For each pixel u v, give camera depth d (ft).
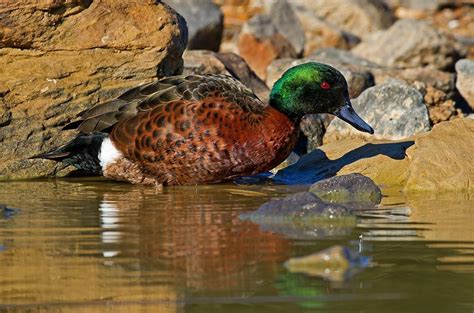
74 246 29.30
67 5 45.06
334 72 42.09
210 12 69.97
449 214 34.47
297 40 69.82
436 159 41.04
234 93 40.86
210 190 40.63
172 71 48.32
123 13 46.01
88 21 45.47
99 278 25.84
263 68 67.21
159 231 31.40
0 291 24.80
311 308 23.61
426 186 39.93
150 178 41.50
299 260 26.58
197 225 32.32
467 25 85.56
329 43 74.18
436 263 27.32
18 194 39.52
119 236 30.66
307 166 44.73
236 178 42.04
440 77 59.00
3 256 28.09
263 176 44.45
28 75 44.45
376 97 49.67
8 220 33.40
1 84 43.88
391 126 48.42
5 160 43.83
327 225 32.22
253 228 31.71
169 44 46.32
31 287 25.12
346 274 26.14
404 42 67.92
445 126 43.06
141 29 45.91
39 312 23.31
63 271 26.50
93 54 45.55
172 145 40.32
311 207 33.12
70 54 45.39
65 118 44.73
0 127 43.60
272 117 40.93
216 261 27.40
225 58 56.65
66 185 42.29
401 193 39.58
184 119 40.14
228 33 76.59
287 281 25.49
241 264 27.09
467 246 29.25
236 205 36.60
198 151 40.29
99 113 41.88
